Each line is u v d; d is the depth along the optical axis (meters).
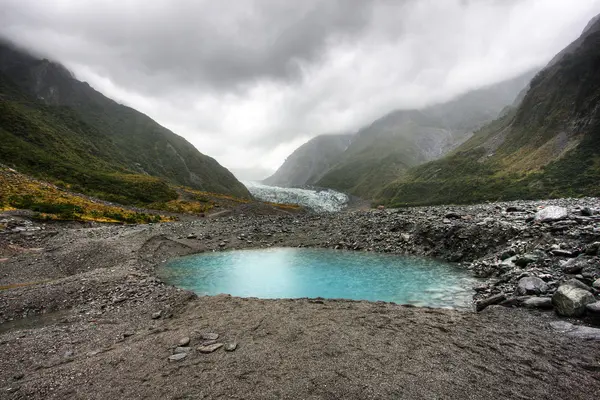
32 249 28.70
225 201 99.75
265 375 8.14
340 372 8.15
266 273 23.70
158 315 13.73
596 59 108.44
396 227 33.41
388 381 7.71
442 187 134.25
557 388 7.39
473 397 7.09
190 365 8.79
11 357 10.14
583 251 16.36
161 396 7.48
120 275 20.12
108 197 72.31
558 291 12.16
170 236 36.25
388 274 22.06
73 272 23.52
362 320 11.80
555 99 128.38
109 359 9.47
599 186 70.56
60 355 10.16
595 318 10.84
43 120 121.19
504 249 21.75
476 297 16.22
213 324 11.90
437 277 20.64
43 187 58.50
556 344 9.52
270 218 54.19
